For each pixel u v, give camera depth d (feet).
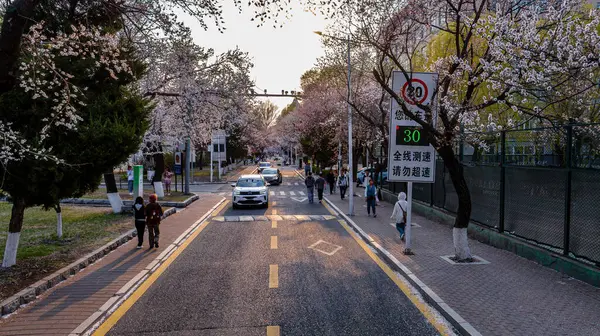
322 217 67.62
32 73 32.91
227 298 28.45
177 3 34.14
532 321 22.76
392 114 39.86
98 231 50.78
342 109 96.37
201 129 85.76
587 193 29.84
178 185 139.03
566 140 32.17
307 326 23.50
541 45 33.60
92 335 22.72
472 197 50.39
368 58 74.43
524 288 28.60
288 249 43.70
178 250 43.93
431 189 64.49
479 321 22.91
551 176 34.14
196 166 261.85
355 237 50.26
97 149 37.99
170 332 22.98
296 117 180.34
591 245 29.55
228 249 44.09
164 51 62.08
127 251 42.47
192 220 63.52
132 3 44.32
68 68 37.19
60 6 39.68
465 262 36.11
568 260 31.42
